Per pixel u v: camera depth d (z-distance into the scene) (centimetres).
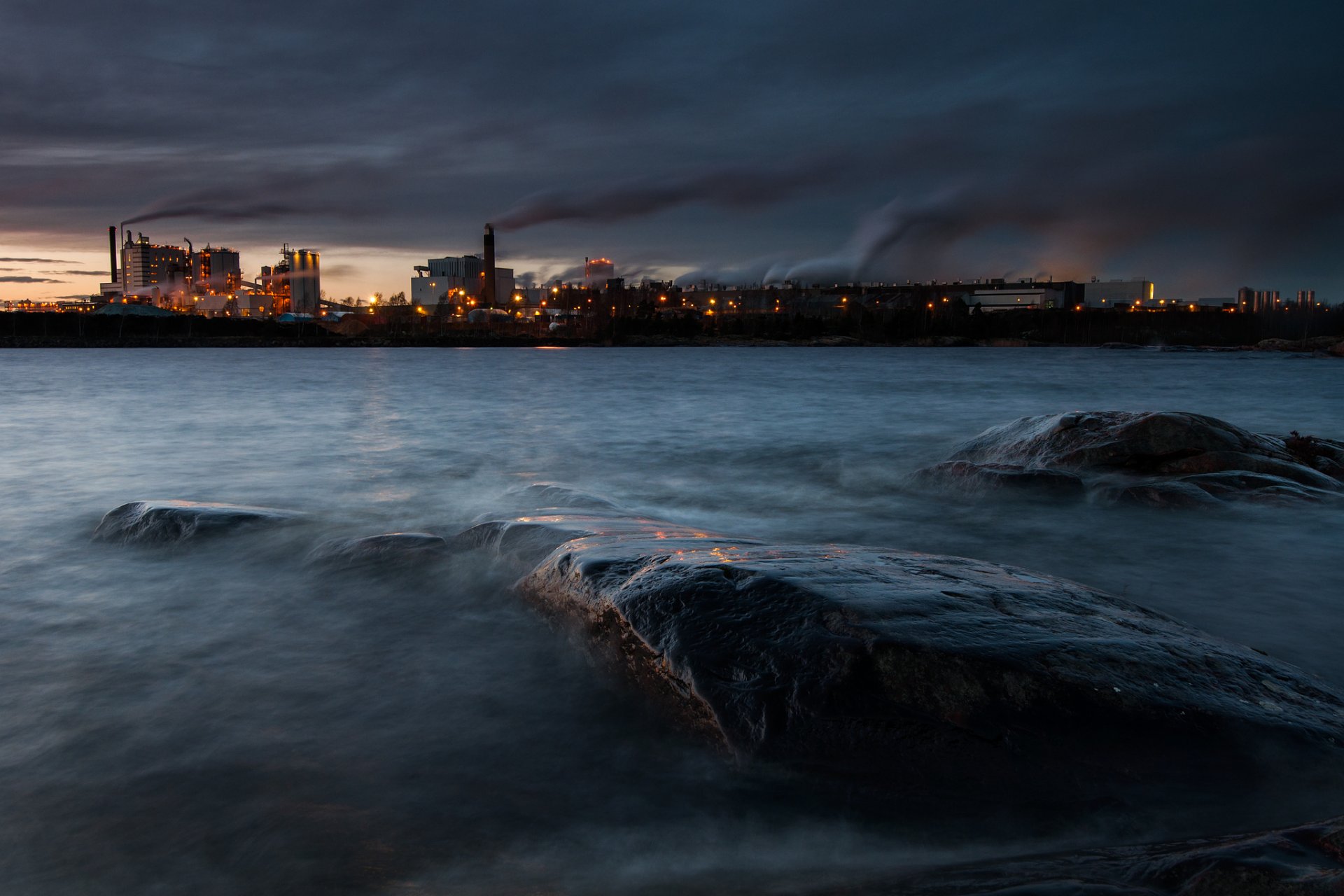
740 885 252
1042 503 941
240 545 665
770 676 340
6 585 584
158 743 353
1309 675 372
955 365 6462
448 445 1557
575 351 11069
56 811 297
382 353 9550
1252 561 707
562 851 275
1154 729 307
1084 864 229
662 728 360
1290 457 1030
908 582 405
